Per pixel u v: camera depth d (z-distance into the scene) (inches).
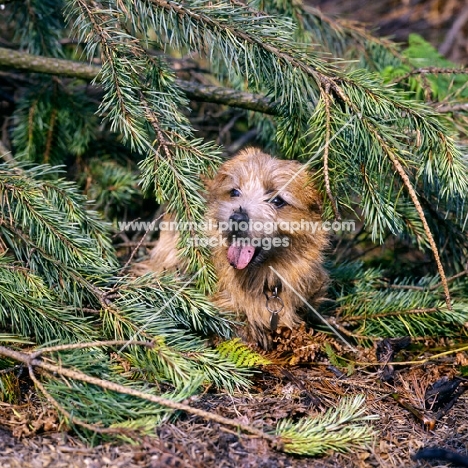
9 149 305.9
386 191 219.1
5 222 202.7
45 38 285.1
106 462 160.2
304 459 169.9
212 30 211.3
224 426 176.6
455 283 255.8
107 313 199.6
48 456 161.2
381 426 190.1
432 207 249.4
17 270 198.4
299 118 223.3
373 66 309.1
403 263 284.7
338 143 205.9
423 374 219.5
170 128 214.7
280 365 218.2
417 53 306.3
